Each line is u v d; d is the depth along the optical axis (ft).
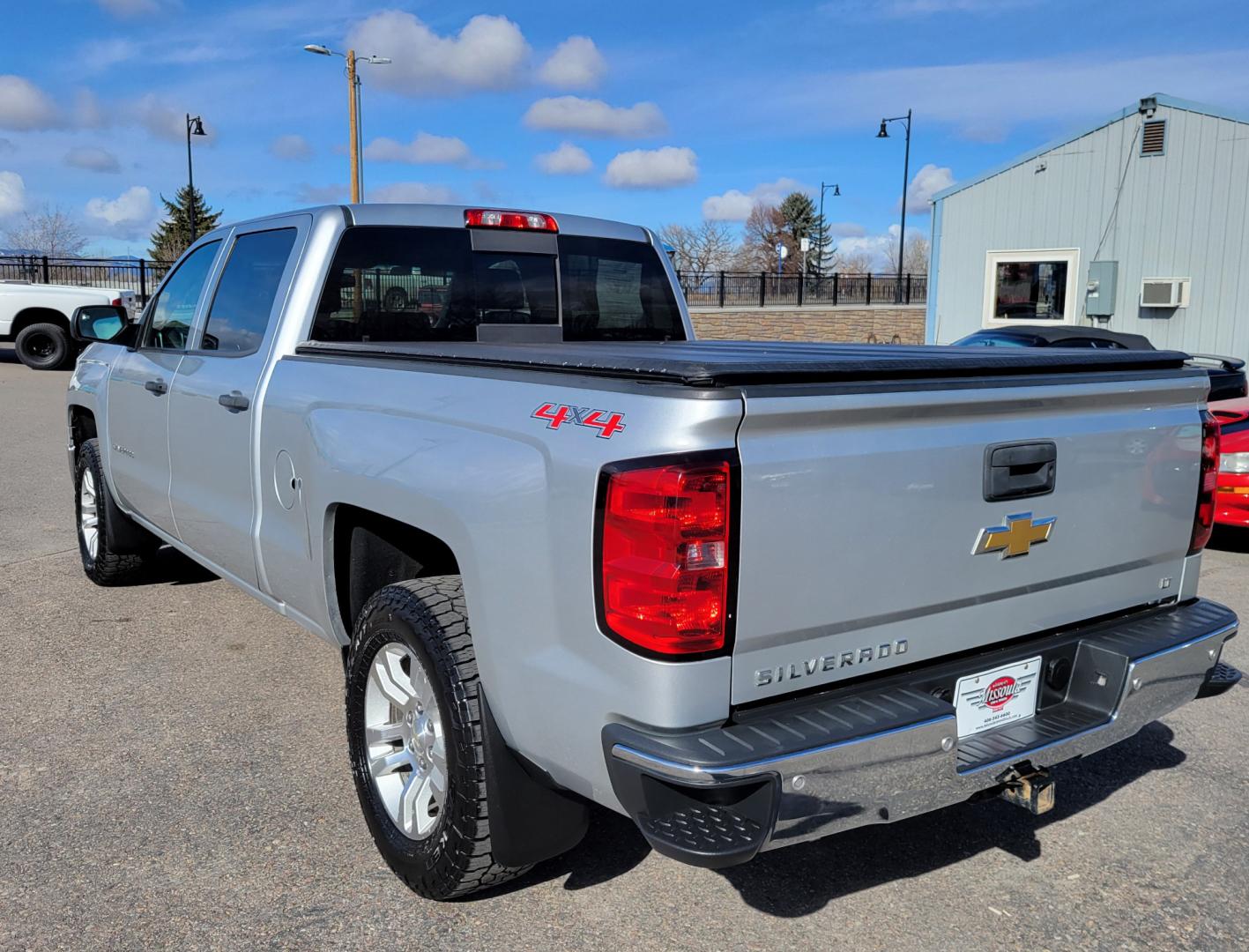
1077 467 9.12
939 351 10.03
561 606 7.73
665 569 7.02
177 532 15.51
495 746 8.57
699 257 229.25
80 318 17.65
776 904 9.61
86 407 18.76
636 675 7.23
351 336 12.92
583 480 7.48
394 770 10.10
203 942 8.93
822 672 7.85
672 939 9.06
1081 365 9.03
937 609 8.41
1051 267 58.95
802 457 7.42
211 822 10.94
